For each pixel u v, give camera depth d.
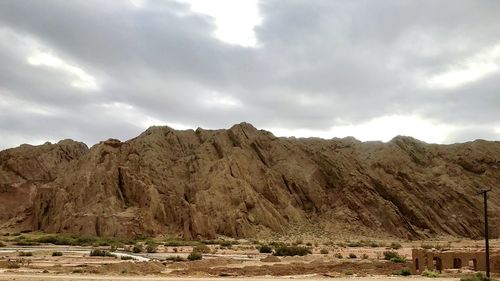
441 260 53.84
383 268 60.66
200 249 86.94
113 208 125.62
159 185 135.50
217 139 153.62
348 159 157.00
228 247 97.38
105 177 133.38
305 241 119.88
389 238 131.50
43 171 166.75
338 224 135.25
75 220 123.06
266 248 88.56
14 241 105.25
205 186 134.62
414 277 46.56
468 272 49.47
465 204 147.25
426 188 150.38
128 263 53.84
